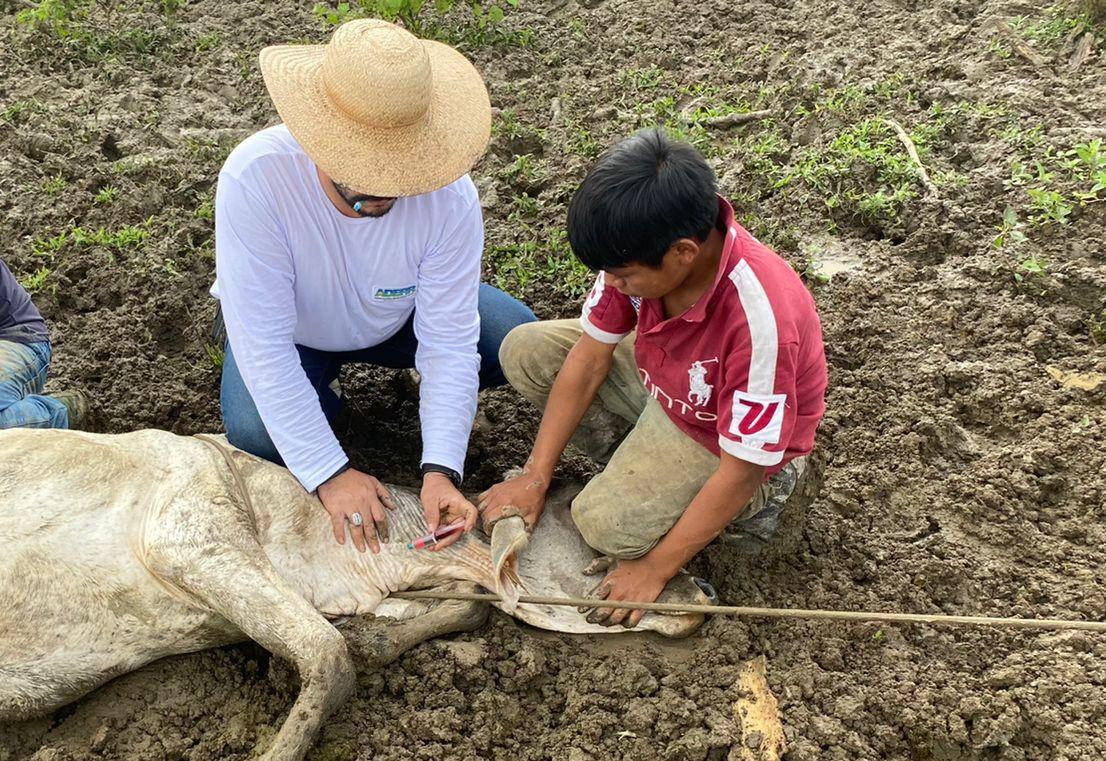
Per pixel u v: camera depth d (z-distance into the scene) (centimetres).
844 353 416
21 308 387
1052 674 298
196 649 315
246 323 296
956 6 614
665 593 322
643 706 298
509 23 671
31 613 290
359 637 308
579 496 324
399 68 253
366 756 289
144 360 429
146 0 690
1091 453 362
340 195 286
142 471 313
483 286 393
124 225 491
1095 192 446
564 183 516
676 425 310
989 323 417
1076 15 570
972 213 459
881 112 531
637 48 634
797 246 467
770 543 339
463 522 319
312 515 326
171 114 577
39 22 641
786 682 305
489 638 324
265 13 678
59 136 545
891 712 297
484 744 293
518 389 362
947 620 293
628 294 269
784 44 619
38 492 296
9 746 298
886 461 373
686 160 243
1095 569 329
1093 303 418
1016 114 512
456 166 272
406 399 432
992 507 352
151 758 291
